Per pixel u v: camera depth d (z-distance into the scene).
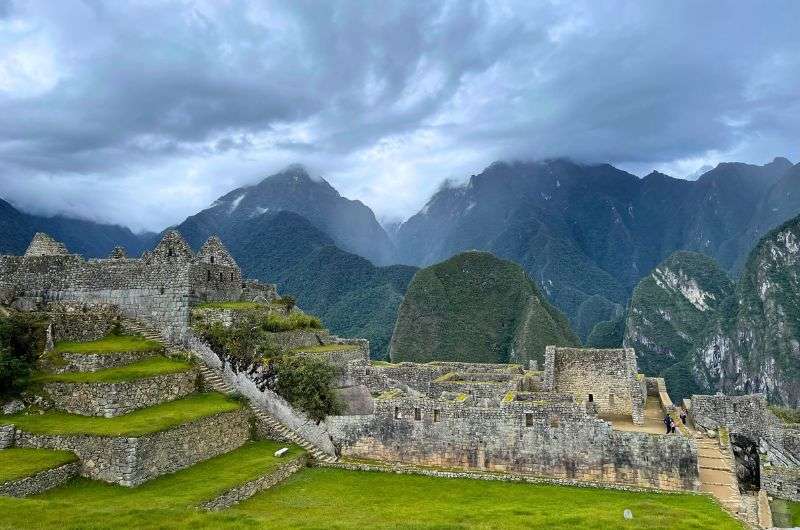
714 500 28.88
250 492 28.50
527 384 45.25
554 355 42.81
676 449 31.36
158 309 43.78
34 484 26.02
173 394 36.44
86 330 40.41
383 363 55.06
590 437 32.81
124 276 45.09
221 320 43.34
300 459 34.34
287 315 53.72
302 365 39.94
